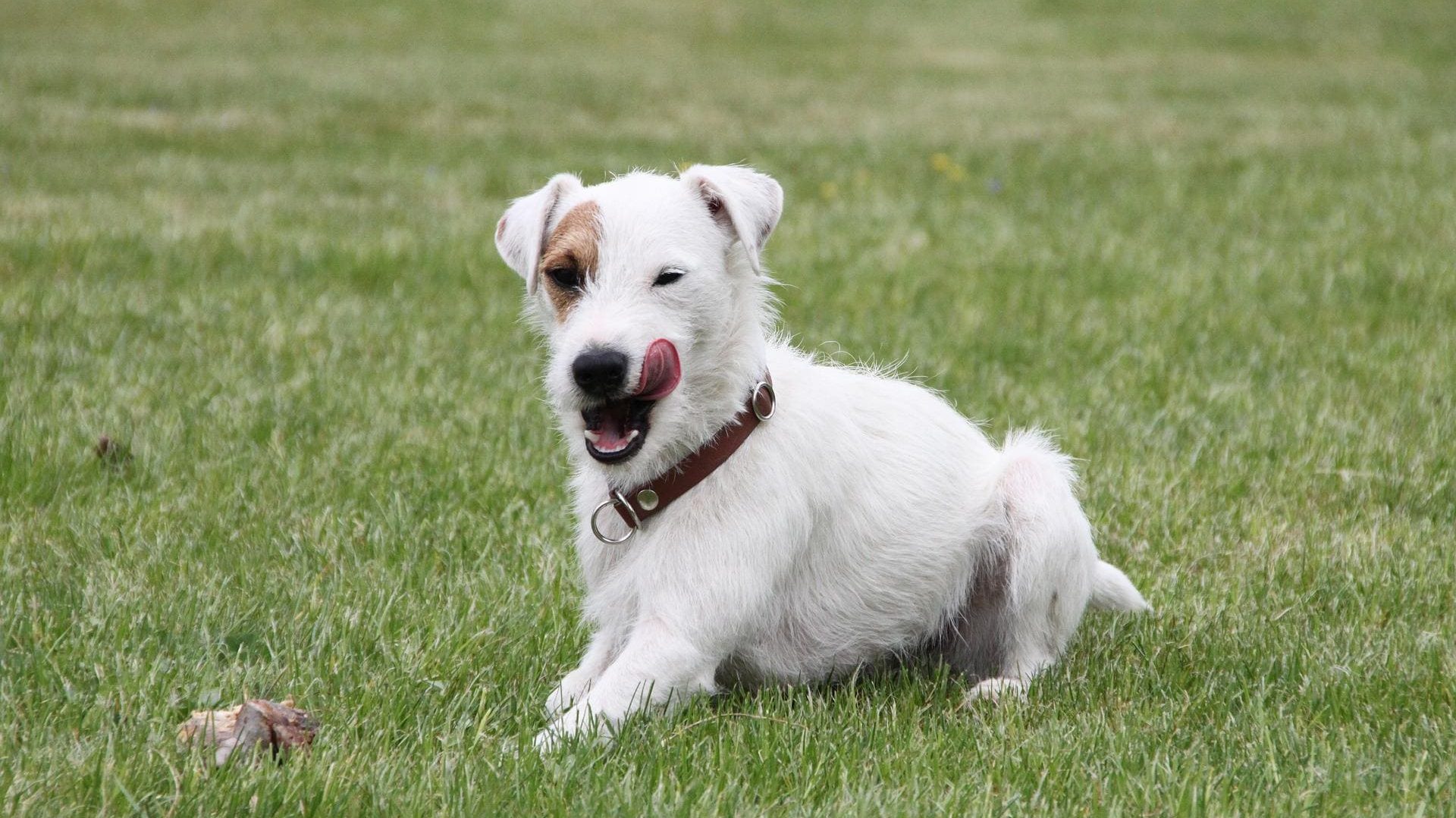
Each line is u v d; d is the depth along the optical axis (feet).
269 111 80.89
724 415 18.97
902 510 20.77
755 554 18.78
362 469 28.32
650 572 18.83
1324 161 67.10
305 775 15.96
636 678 18.20
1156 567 25.64
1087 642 22.82
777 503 19.02
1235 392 34.55
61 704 18.10
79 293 39.42
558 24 134.41
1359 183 60.75
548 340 20.54
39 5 125.39
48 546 24.02
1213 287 44.34
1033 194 60.80
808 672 20.76
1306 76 108.37
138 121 74.74
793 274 46.11
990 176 65.26
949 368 36.17
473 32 127.75
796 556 19.76
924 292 44.19
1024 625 21.61
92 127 71.97
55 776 15.83
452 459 29.07
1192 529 26.96
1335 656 21.12
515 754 17.25
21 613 21.02
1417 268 45.19
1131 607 23.53
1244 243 50.57
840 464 20.18
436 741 17.63
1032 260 47.98
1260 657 21.33
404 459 29.01
